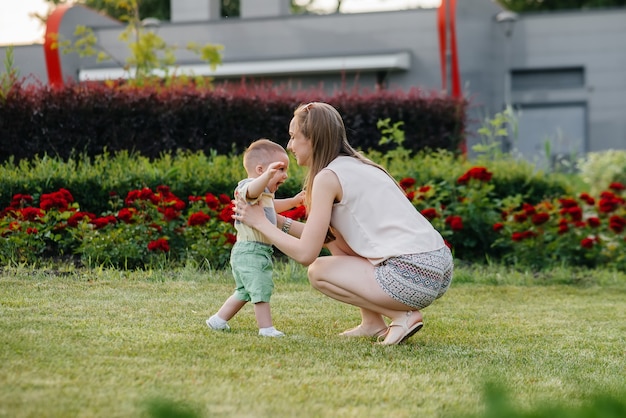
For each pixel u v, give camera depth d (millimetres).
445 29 15188
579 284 7020
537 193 9109
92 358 3467
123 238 6535
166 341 3879
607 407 2740
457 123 9938
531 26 21172
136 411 2770
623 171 13188
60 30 16875
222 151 9203
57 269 6223
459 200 8305
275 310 5148
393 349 4074
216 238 6742
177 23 19969
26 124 8703
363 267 4234
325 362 3691
